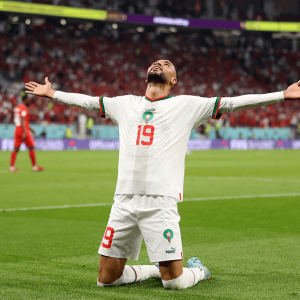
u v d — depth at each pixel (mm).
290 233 7645
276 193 12914
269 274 5211
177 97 4879
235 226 8234
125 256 4684
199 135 44656
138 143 4719
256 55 58719
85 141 39219
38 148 37156
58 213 9562
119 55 51250
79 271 5344
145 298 4301
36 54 46531
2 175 17781
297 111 53406
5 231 7727
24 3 42125
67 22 48719
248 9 57281
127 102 4965
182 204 10836
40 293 4469
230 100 4676
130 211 4574
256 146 46500
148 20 48844
